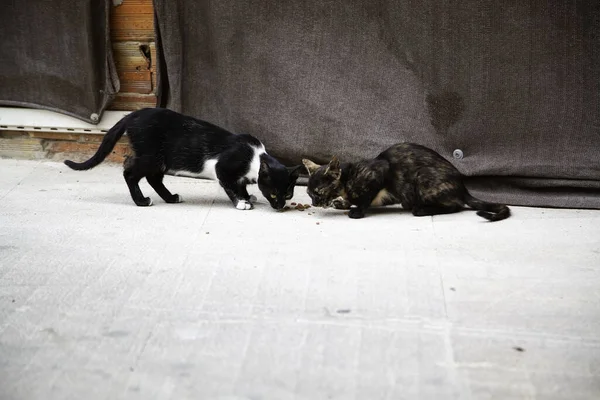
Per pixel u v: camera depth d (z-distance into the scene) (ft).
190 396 8.45
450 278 11.46
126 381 8.75
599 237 13.30
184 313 10.39
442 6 15.60
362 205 15.17
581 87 15.26
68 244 13.03
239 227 14.14
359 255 12.46
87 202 15.90
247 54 17.02
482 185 16.44
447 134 16.42
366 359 9.16
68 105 18.63
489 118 16.02
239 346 9.50
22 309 10.50
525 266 11.91
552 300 10.67
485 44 15.57
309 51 16.79
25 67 18.40
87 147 19.36
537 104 15.60
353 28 16.43
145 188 17.35
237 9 16.70
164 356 9.28
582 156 15.49
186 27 17.25
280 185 15.24
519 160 15.89
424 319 10.16
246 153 15.47
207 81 17.66
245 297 10.87
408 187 15.11
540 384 8.60
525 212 15.23
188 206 15.83
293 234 13.69
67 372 8.93
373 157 16.87
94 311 10.45
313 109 17.04
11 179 17.70
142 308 10.54
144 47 18.38
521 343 9.51
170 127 15.47
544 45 15.23
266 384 8.66
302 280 11.44
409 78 16.38
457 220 14.62
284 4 16.53
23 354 9.33
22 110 19.04
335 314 10.33
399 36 16.17
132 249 12.78
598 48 14.94
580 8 14.82
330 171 14.97
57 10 17.69
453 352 9.30
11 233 13.61
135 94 18.86
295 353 9.32
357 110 16.83
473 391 8.46
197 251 12.69
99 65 18.19
